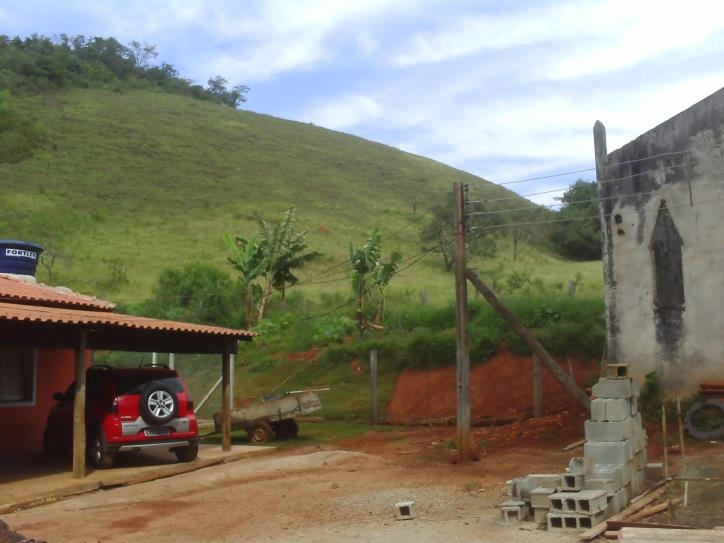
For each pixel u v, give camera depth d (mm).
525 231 64062
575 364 21297
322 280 48344
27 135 84250
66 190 69562
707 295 13992
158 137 94500
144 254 53094
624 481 9156
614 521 8078
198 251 54875
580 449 13891
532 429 16719
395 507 9602
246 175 82875
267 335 30609
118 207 66812
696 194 14203
